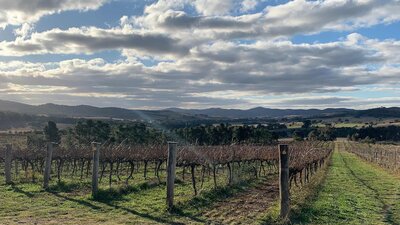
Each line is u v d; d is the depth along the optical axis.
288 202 12.09
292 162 20.67
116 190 16.50
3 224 10.67
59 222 11.08
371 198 17.48
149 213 12.62
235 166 29.72
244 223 11.65
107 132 45.69
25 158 25.39
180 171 29.44
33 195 16.34
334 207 14.61
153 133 50.38
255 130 61.91
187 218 12.12
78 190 18.00
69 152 25.62
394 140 110.25
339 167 39.53
